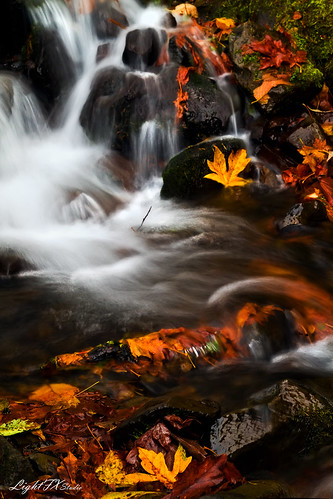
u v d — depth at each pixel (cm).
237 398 256
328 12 570
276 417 226
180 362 287
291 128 521
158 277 373
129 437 232
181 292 352
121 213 466
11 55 604
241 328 304
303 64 537
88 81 570
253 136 526
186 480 205
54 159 526
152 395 267
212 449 222
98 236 433
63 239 427
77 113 566
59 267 393
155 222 443
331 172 482
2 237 421
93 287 364
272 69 534
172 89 520
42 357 296
